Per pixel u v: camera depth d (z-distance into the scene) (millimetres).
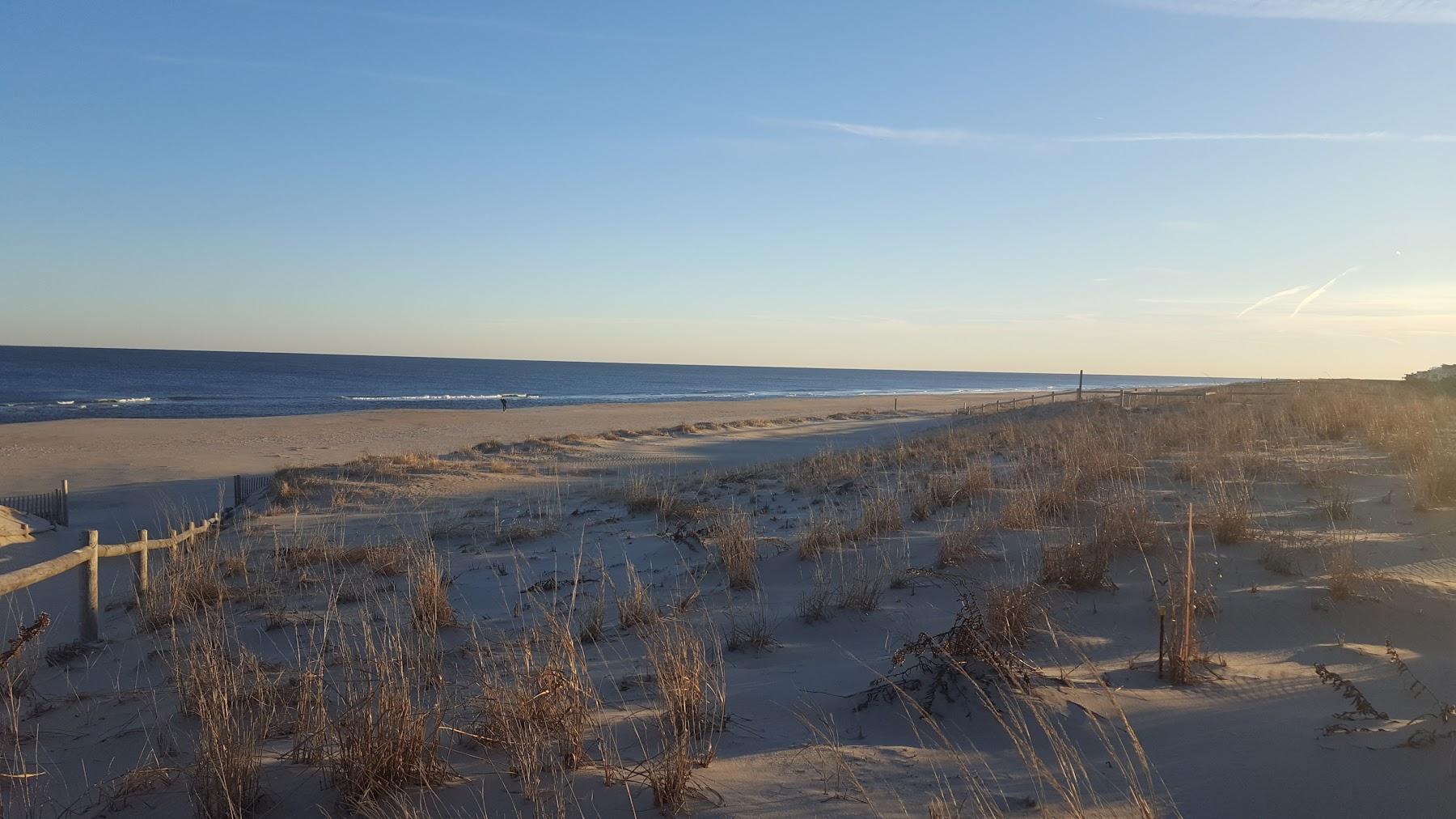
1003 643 5320
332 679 5656
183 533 12461
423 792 3801
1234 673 4914
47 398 88562
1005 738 4160
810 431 45031
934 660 4844
